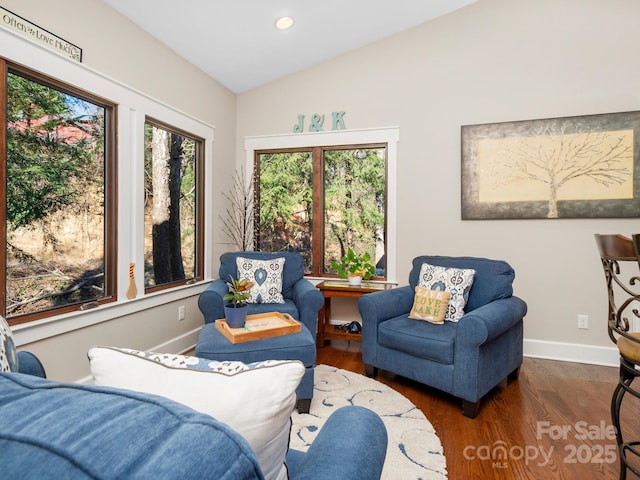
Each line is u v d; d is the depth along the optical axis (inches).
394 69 138.3
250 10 106.7
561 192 118.3
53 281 82.8
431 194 134.5
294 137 151.2
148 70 108.1
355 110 143.7
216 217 144.6
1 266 71.4
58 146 83.4
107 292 97.3
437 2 123.3
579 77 117.3
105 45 92.8
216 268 145.3
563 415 82.8
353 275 132.8
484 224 128.2
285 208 156.3
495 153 125.2
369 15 122.6
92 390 16.3
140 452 12.9
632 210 111.6
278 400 24.0
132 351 26.9
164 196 119.0
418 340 90.1
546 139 119.6
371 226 145.9
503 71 125.1
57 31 79.8
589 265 117.2
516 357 100.0
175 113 119.3
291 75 151.6
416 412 83.8
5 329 33.5
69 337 84.7
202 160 137.5
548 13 120.2
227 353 77.2
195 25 108.9
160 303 114.3
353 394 92.7
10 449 13.0
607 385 99.2
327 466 26.3
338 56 145.2
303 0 108.1
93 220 93.0
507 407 86.7
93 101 91.8
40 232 79.9
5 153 71.7
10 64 71.6
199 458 13.3
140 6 96.8
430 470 63.0
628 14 112.9
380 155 143.9
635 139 111.0
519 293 124.5
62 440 13.0
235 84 150.2
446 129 132.2
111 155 97.2
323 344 134.6
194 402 23.4
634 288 113.0
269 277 118.2
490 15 126.1
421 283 108.3
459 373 83.3
